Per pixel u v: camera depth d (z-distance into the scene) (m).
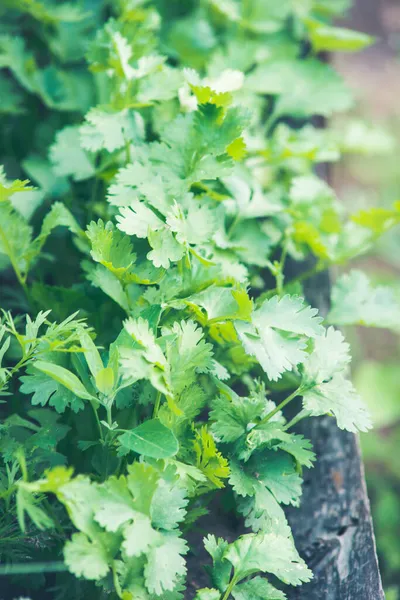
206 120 0.69
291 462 0.66
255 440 0.66
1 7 0.91
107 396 0.64
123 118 0.74
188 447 0.66
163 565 0.61
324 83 0.87
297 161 0.86
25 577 0.68
